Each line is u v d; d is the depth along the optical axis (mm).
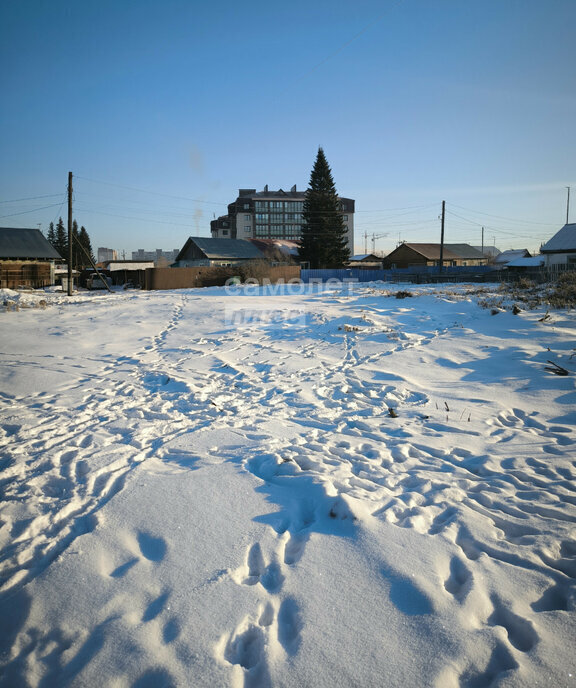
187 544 3166
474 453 4855
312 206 54500
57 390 7660
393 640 2324
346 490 3914
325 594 2660
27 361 9805
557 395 6676
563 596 2645
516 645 2336
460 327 12391
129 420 6055
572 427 5496
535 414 6066
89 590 2727
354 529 3289
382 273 45094
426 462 4629
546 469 4395
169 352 10867
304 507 3703
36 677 2162
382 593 2654
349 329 12453
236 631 2410
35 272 37812
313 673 2150
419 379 8031
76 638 2383
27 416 6191
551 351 8992
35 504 3789
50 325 15031
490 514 3566
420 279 34281
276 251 55562
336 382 7957
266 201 100125
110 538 3254
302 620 2465
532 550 3062
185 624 2443
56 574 2869
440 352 9836
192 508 3654
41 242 39125
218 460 4648
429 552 3029
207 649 2283
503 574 2826
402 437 5383
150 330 14117
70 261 28766
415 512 3566
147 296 26516
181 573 2859
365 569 2861
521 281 21594
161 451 4945
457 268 45188
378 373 8477
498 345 9953
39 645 2355
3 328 14383
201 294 27438
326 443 5156
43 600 2654
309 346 11109
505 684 2059
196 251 50938
